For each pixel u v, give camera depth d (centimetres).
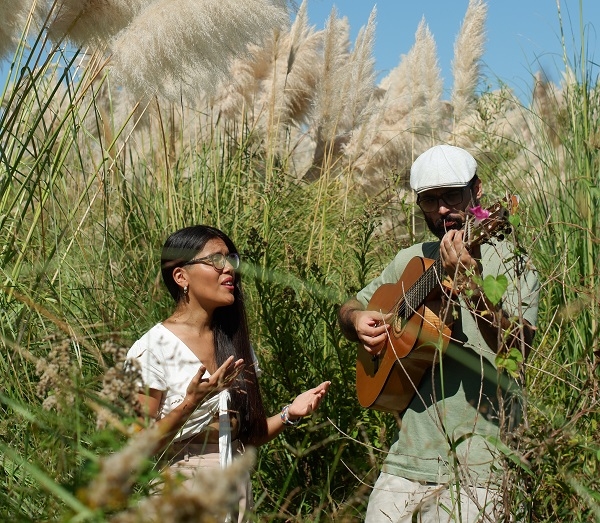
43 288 405
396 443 336
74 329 363
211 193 647
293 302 429
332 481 386
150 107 616
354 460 379
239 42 497
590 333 379
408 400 339
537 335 426
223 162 700
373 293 386
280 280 421
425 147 816
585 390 273
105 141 545
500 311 256
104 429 194
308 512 364
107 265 464
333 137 741
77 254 480
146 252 504
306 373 429
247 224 619
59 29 457
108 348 212
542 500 274
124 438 205
